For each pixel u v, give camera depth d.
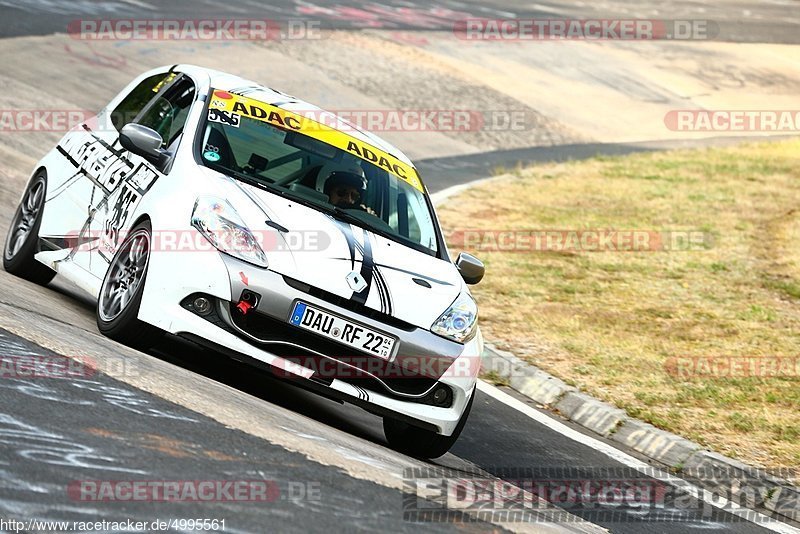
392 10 117.88
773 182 75.75
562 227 58.12
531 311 41.03
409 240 25.81
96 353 20.55
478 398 30.83
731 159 84.00
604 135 92.94
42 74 65.00
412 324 22.81
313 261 22.58
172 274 22.02
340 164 26.47
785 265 52.66
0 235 33.41
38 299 25.62
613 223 60.16
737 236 58.56
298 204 24.36
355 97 82.56
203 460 15.77
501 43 113.12
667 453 28.48
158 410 17.77
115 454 15.09
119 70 71.00
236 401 20.52
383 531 14.62
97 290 24.44
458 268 27.33
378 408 22.50
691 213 64.12
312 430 20.53
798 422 31.25
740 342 39.81
